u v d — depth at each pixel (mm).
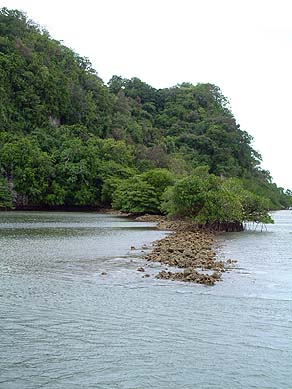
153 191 80750
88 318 14453
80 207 106812
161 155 121188
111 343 12305
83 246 33250
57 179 104750
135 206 81000
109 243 35531
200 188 51406
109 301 16625
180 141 153500
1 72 118812
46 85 129250
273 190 166875
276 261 27234
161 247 31531
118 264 24906
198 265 24562
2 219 66188
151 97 185625
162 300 16891
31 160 101438
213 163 147000
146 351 11797
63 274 21781
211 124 161250
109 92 170500
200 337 12906
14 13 151125
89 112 140750
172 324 14016
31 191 100250
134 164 118500
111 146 116938
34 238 38406
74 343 12242
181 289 18750
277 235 47656
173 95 186000
